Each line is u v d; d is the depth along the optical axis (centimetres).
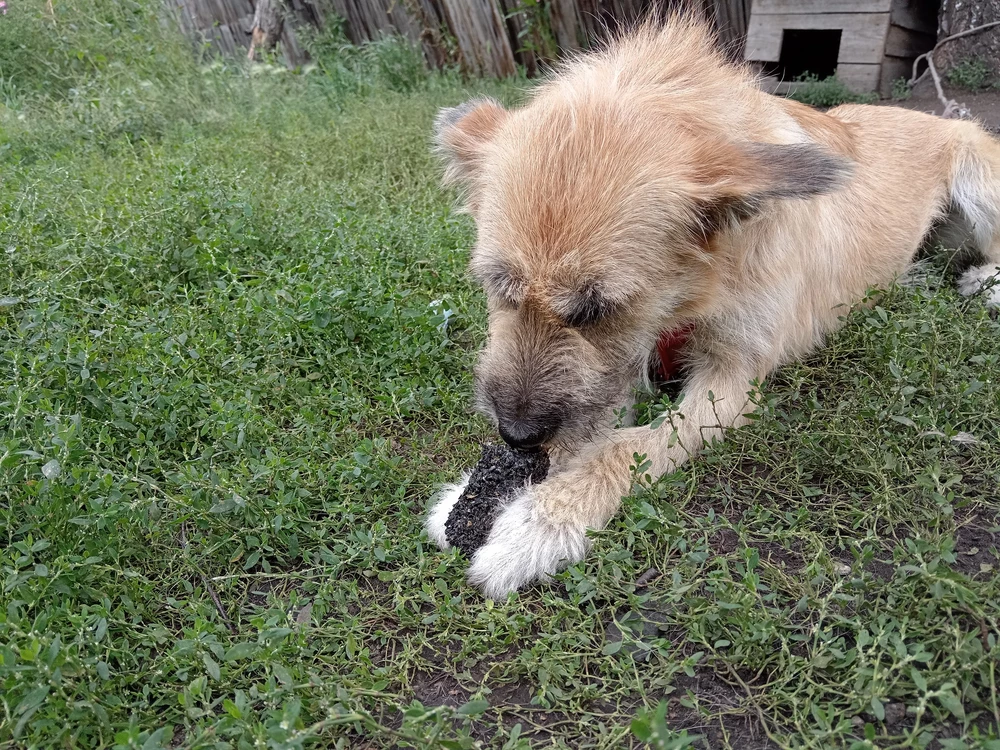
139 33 181
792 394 64
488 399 57
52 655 37
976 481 56
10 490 49
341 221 90
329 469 58
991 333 70
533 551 52
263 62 193
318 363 72
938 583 41
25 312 68
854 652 39
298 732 34
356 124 138
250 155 121
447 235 94
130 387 61
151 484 51
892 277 85
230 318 74
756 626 42
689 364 68
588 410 56
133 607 45
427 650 46
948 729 38
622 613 47
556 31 179
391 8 193
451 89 167
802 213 69
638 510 51
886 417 58
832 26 154
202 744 35
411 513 57
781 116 69
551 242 54
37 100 159
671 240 56
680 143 56
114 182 107
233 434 59
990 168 89
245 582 51
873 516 51
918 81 154
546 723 41
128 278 81
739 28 167
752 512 53
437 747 36
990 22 144
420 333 76
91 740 39
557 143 56
